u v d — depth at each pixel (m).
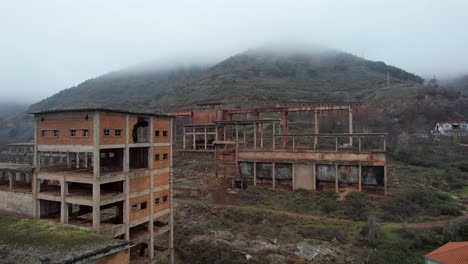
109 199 26.16
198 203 52.47
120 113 27.41
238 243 36.75
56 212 30.88
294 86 130.12
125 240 25.11
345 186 53.66
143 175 29.72
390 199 48.16
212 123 73.81
